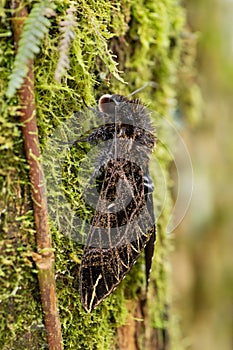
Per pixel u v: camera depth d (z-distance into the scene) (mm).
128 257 280
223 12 487
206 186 512
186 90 442
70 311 281
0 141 264
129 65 319
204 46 479
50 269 270
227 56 509
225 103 525
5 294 267
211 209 522
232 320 539
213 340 525
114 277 278
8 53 262
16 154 266
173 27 368
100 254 276
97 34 281
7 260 267
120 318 305
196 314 520
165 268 347
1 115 263
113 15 299
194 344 514
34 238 269
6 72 263
